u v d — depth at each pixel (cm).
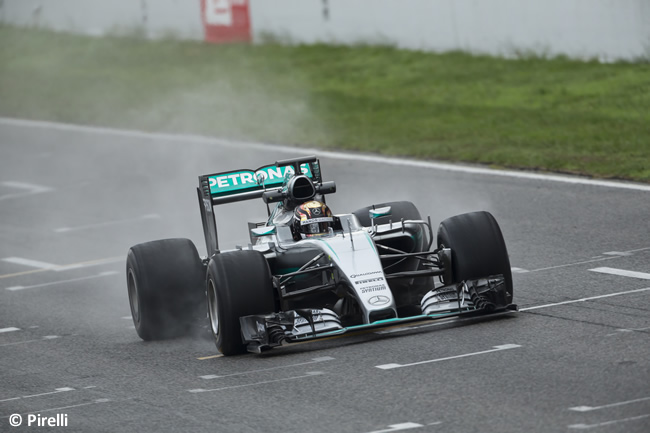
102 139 9150
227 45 11606
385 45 10225
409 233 3475
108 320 4134
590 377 2662
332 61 10269
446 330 3247
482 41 9306
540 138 6906
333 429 2478
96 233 6109
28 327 4112
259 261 3222
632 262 4056
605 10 8256
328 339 3316
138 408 2831
